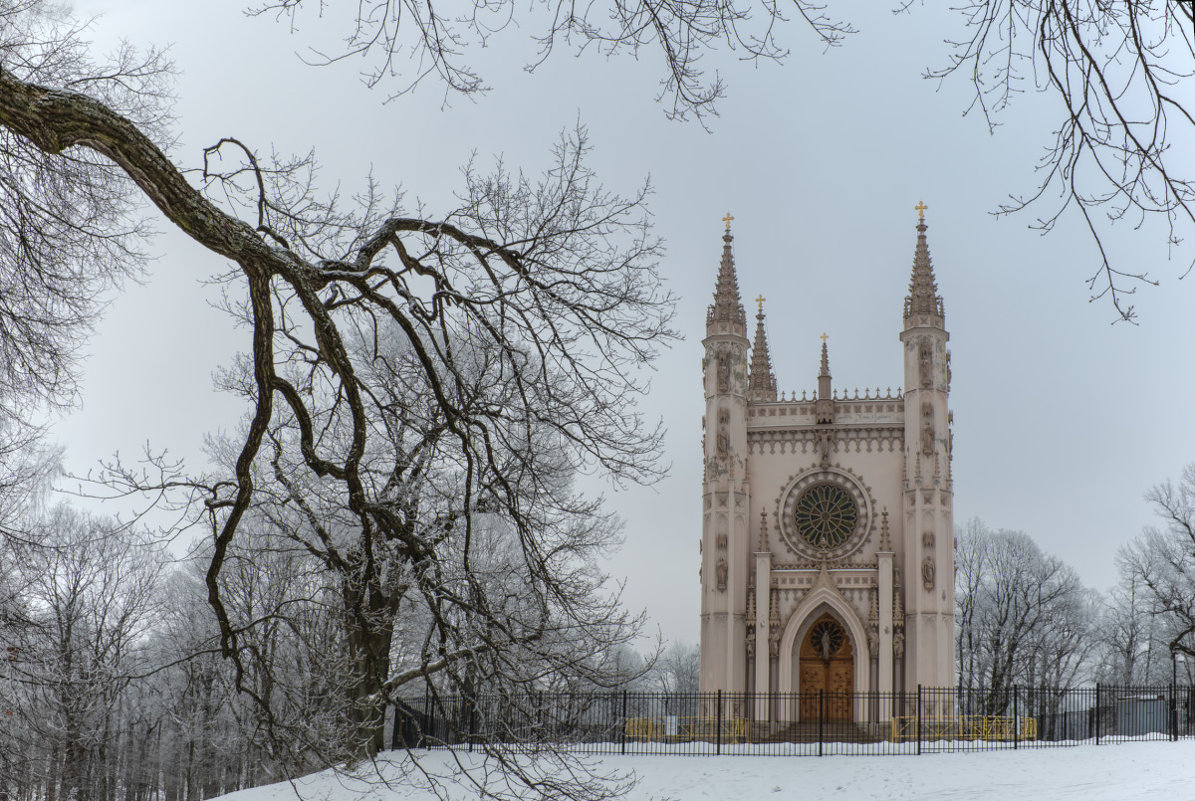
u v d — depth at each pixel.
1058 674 88.50
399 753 37.31
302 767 17.56
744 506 68.88
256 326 10.98
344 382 11.39
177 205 9.98
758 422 70.88
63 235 19.23
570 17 10.88
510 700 15.93
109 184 19.69
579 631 17.38
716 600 67.19
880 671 64.19
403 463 20.86
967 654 90.38
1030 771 34.12
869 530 67.88
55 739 33.22
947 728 57.66
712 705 65.69
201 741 51.06
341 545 26.64
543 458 20.31
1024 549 89.00
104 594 49.41
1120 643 85.12
